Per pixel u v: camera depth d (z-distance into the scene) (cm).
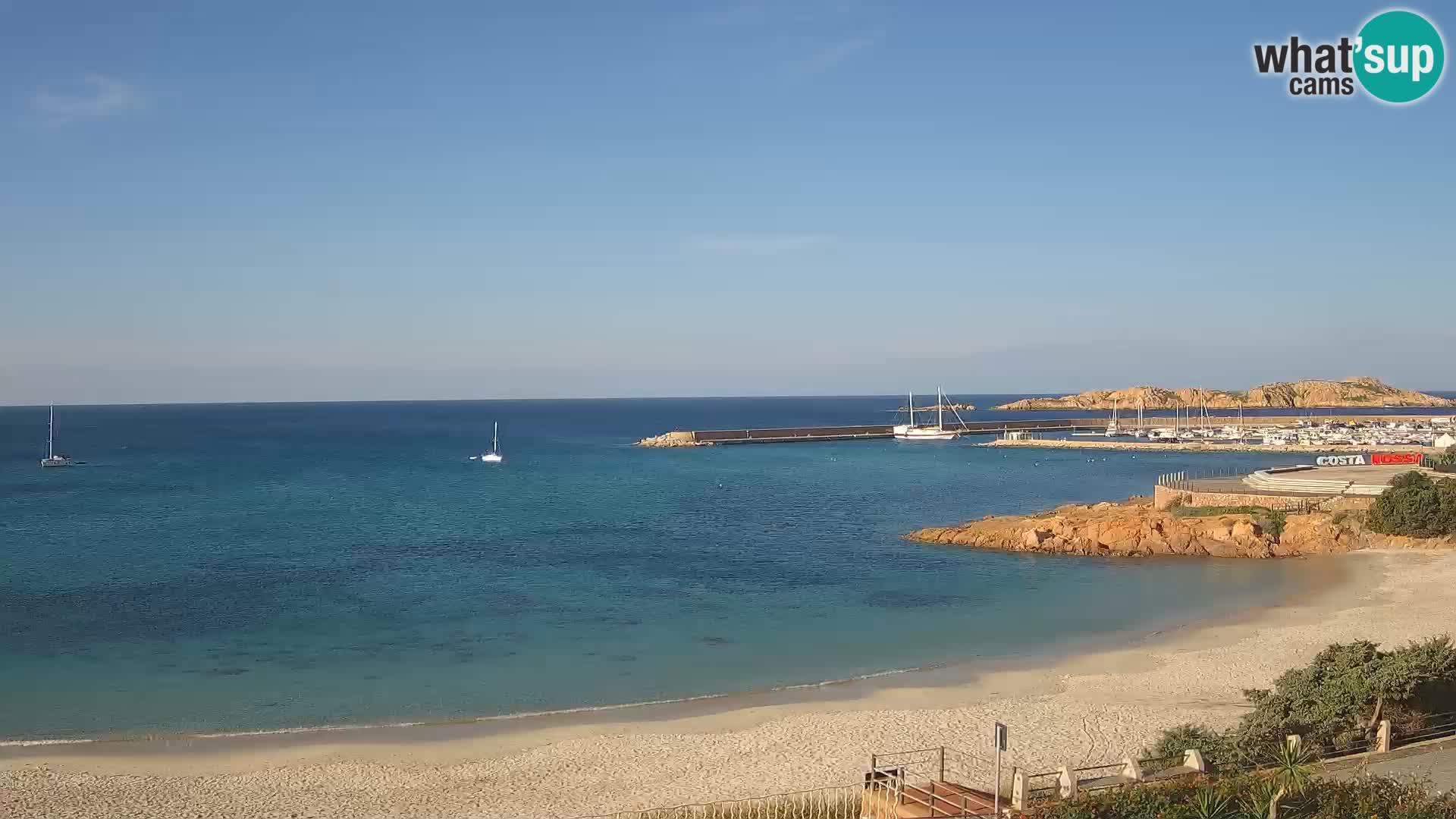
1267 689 3000
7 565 5912
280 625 4388
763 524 7938
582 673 3628
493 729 2995
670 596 5062
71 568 5809
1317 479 8175
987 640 4134
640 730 2978
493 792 2483
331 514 8450
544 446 19838
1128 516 7044
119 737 2928
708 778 2567
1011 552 6488
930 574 5716
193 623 4416
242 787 2517
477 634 4238
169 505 9094
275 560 6122
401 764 2686
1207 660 3703
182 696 3341
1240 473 12450
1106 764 2550
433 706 3241
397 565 5950
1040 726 2923
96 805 2386
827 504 9488
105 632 4244
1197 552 6247
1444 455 9450
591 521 8056
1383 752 2300
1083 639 4134
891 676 3578
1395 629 4075
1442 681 2506
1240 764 2192
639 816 2294
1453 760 2225
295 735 2939
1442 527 6059
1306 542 6206
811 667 3712
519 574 5669
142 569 5788
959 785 2286
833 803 2362
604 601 4922
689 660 3825
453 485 11369
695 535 7262
